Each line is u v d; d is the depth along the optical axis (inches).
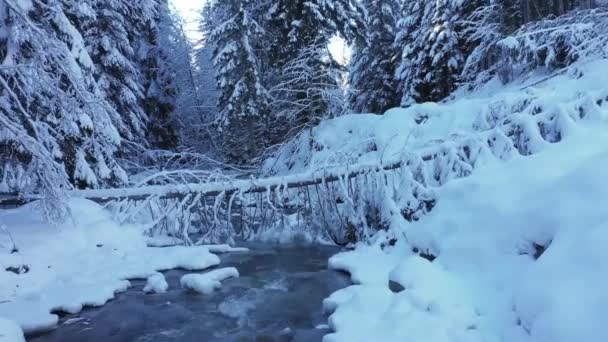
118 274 282.0
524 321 143.9
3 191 355.3
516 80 494.6
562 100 285.4
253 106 650.8
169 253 327.3
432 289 190.7
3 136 311.9
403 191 317.1
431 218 254.1
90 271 284.8
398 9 1101.7
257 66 671.8
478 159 289.6
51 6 370.9
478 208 225.1
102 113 370.9
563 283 137.3
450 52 716.0
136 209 379.2
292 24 564.4
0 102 305.0
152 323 215.6
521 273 174.6
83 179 406.9
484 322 160.7
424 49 753.6
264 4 626.2
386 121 461.4
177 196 380.2
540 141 263.0
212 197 417.1
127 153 677.3
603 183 166.6
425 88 787.4
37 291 248.8
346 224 359.9
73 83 330.6
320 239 378.9
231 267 299.0
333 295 223.3
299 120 598.9
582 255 140.3
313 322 208.1
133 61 783.7
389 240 300.0
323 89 563.8
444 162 312.8
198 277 265.3
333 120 554.6
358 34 617.0
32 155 294.4
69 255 304.2
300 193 402.6
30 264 271.4
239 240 400.5
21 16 295.1
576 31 399.2
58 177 299.1
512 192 216.4
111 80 608.7
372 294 204.2
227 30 657.0
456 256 211.8
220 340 193.5
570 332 121.7
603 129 237.8
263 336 195.5
